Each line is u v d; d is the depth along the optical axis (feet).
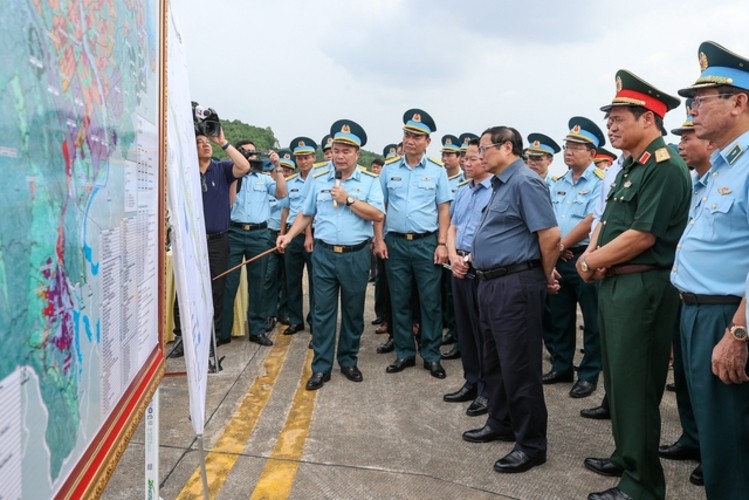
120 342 3.60
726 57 6.67
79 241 2.81
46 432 2.42
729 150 6.83
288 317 19.61
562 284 13.58
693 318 7.05
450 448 10.11
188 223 5.61
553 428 11.05
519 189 9.07
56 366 2.52
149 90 4.50
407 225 14.32
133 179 3.95
